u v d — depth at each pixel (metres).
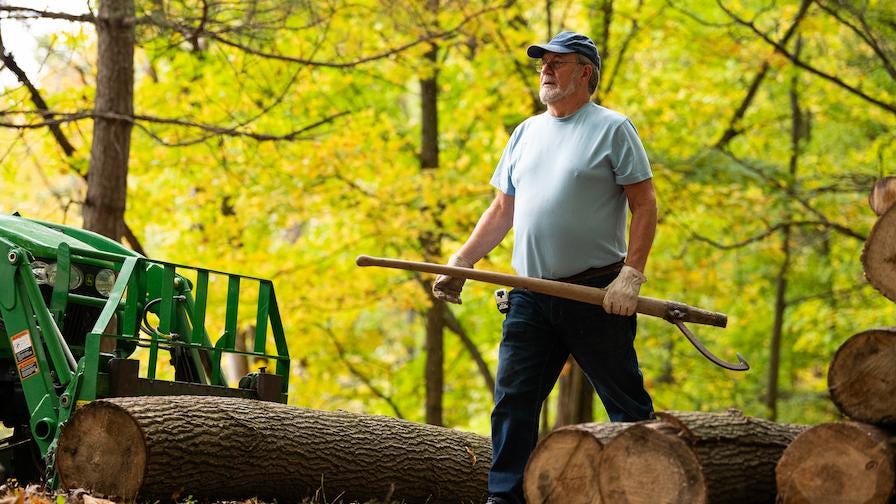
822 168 17.19
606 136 5.94
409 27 13.14
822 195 16.31
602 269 5.99
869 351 4.47
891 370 4.42
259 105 13.79
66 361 6.38
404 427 7.07
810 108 17.72
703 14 16.30
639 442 4.65
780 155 17.12
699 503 4.51
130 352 7.43
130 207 15.19
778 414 21.66
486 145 16.64
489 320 19.78
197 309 6.86
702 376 21.88
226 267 14.98
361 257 5.90
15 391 7.00
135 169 14.24
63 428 5.96
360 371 19.33
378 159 14.39
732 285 19.75
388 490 6.79
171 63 13.52
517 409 5.92
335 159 14.04
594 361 5.88
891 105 14.99
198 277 6.92
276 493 6.35
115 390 6.30
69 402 6.19
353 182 14.88
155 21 10.94
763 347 22.31
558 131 6.13
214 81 13.81
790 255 18.58
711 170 15.05
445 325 18.25
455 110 16.20
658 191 15.28
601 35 15.40
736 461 4.76
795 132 18.69
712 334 21.59
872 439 4.38
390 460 6.79
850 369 4.51
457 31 13.66
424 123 16.55
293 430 6.33
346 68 13.71
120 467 5.77
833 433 4.46
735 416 4.98
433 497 7.14
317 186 14.77
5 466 6.92
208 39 12.60
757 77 16.41
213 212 15.42
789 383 23.14
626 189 5.96
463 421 21.78
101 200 11.12
